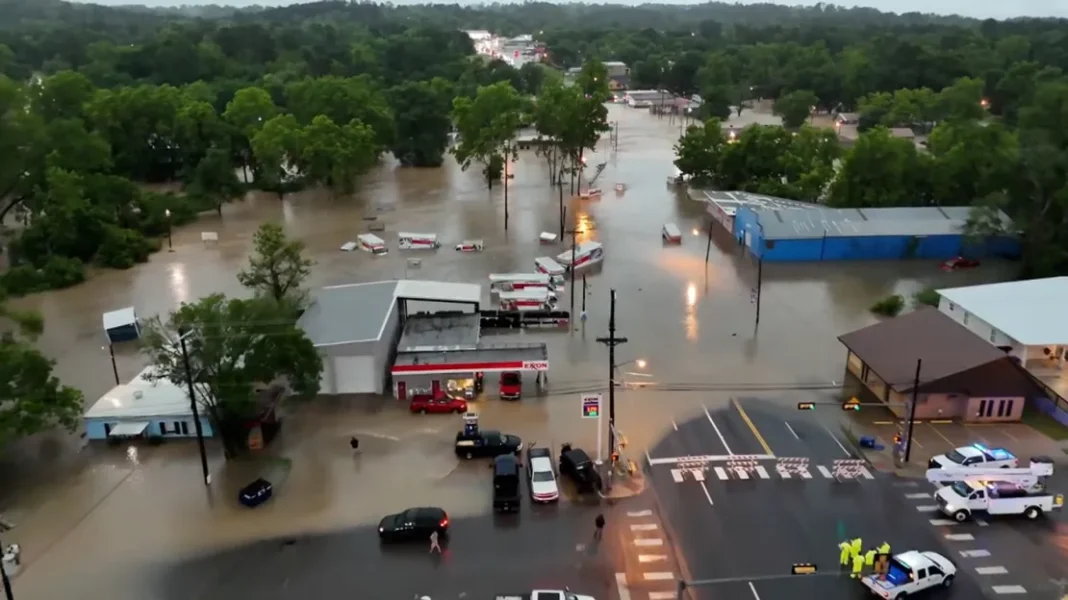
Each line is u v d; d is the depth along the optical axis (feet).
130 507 138.92
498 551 125.49
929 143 376.27
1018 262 281.95
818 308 237.25
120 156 418.72
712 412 171.42
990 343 180.34
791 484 143.54
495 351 182.39
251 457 154.71
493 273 272.92
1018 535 128.36
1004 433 161.48
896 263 285.02
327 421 169.17
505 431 163.22
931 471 142.82
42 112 405.80
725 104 636.48
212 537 129.90
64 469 151.64
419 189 416.26
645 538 128.36
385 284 219.82
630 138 584.81
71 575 120.88
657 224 340.59
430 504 138.72
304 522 133.69
